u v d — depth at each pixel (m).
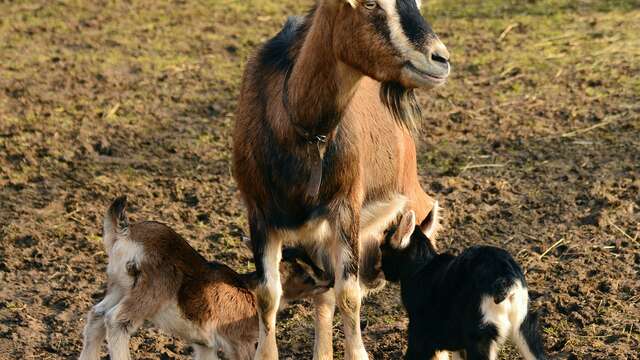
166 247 10.20
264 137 9.19
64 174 14.84
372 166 10.05
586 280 11.45
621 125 15.81
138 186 14.42
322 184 9.11
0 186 14.41
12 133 16.20
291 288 10.16
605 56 19.00
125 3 23.83
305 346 10.71
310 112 8.85
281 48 9.41
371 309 11.34
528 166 14.65
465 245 12.52
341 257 9.33
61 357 10.47
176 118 16.98
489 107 16.94
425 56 8.23
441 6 23.22
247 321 10.47
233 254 12.39
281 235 9.46
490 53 19.66
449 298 9.19
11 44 20.75
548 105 16.86
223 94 18.06
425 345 9.49
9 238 12.89
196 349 10.41
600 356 9.90
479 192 13.88
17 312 11.23
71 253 12.57
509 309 8.73
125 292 10.08
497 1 23.33
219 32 21.66
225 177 14.70
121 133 16.30
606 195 13.40
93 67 19.41
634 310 10.79
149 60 19.83
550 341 10.24
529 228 12.85
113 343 9.91
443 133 15.91
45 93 18.02
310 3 23.83
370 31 8.31
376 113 10.12
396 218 10.62
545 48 19.75
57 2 23.86
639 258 11.93
